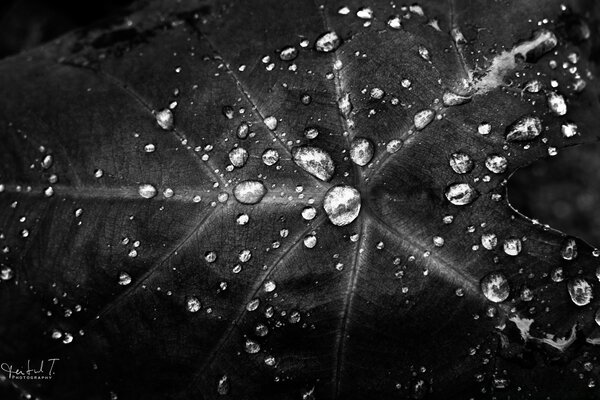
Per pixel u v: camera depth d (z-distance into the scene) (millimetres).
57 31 290
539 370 232
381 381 234
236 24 244
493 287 229
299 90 234
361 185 230
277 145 232
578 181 308
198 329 234
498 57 235
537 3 238
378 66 233
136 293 236
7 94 249
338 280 230
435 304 230
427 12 238
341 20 238
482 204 229
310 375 235
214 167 233
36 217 240
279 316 232
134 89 242
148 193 235
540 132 231
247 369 235
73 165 239
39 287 241
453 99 232
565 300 230
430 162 230
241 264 231
